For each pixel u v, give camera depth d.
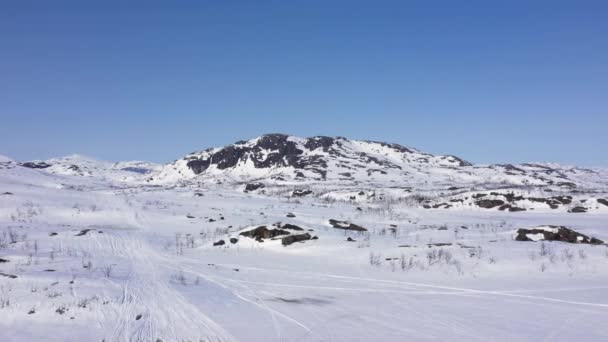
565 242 28.11
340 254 27.20
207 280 20.16
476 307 15.21
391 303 15.90
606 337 11.94
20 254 25.25
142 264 24.56
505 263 22.22
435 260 23.55
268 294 17.33
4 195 53.97
